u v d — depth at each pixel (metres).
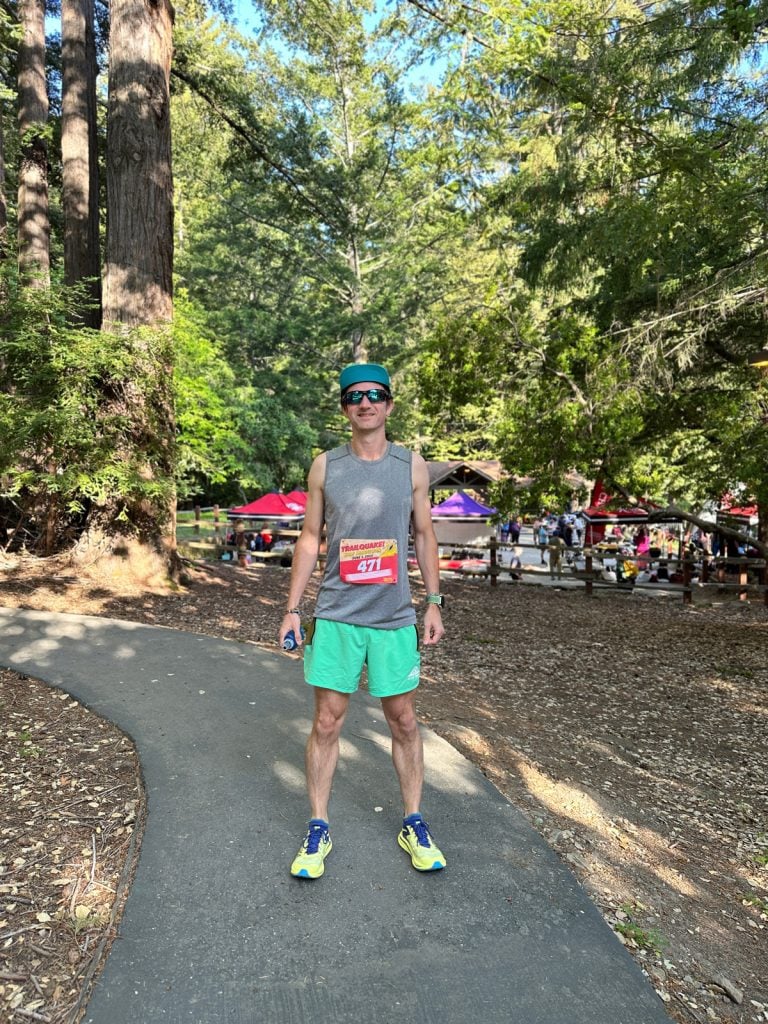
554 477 9.75
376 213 27.81
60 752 3.57
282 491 29.56
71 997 1.99
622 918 2.61
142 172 8.58
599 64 8.00
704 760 5.36
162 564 9.18
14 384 8.43
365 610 2.42
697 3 6.98
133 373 8.16
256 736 3.79
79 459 7.98
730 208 7.34
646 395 9.36
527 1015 1.97
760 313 8.91
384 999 1.99
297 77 26.25
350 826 2.89
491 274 24.86
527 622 10.90
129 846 2.73
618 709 6.55
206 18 16.80
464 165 19.19
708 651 9.43
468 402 10.24
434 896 2.47
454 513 20.20
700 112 8.84
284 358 32.88
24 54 13.13
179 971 2.05
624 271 10.02
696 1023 2.15
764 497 8.91
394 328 29.09
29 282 10.40
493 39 8.77
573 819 3.45
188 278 30.00
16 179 16.88
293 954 2.14
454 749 3.92
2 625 6.17
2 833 2.79
